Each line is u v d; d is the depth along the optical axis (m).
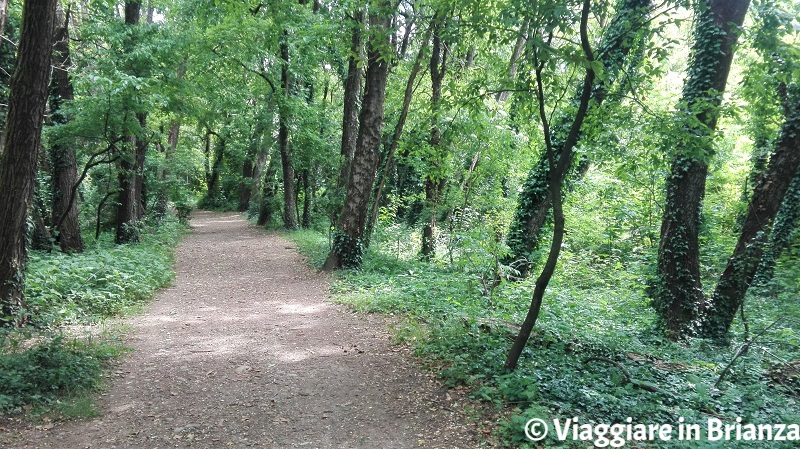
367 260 14.38
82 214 18.94
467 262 10.59
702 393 5.39
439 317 8.55
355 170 13.66
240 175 39.22
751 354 8.05
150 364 6.55
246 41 17.45
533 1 4.77
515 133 14.11
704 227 15.71
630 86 6.46
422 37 8.27
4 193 7.08
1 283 7.09
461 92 7.31
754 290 12.36
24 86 7.01
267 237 21.83
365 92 13.54
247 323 8.80
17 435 4.46
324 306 10.19
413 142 8.99
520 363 6.13
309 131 21.88
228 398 5.55
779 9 5.75
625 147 7.23
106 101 12.07
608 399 5.19
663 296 9.44
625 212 16.64
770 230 9.02
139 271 11.56
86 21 14.09
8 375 5.12
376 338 7.77
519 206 11.77
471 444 4.47
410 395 5.57
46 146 14.01
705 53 8.82
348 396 5.60
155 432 4.73
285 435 4.73
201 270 14.25
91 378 5.66
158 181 23.62
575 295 10.50
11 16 11.33
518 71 6.17
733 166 18.27
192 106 14.95
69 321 8.05
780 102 8.70
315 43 14.82
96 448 4.39
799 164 8.95
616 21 8.58
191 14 15.91
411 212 22.53
